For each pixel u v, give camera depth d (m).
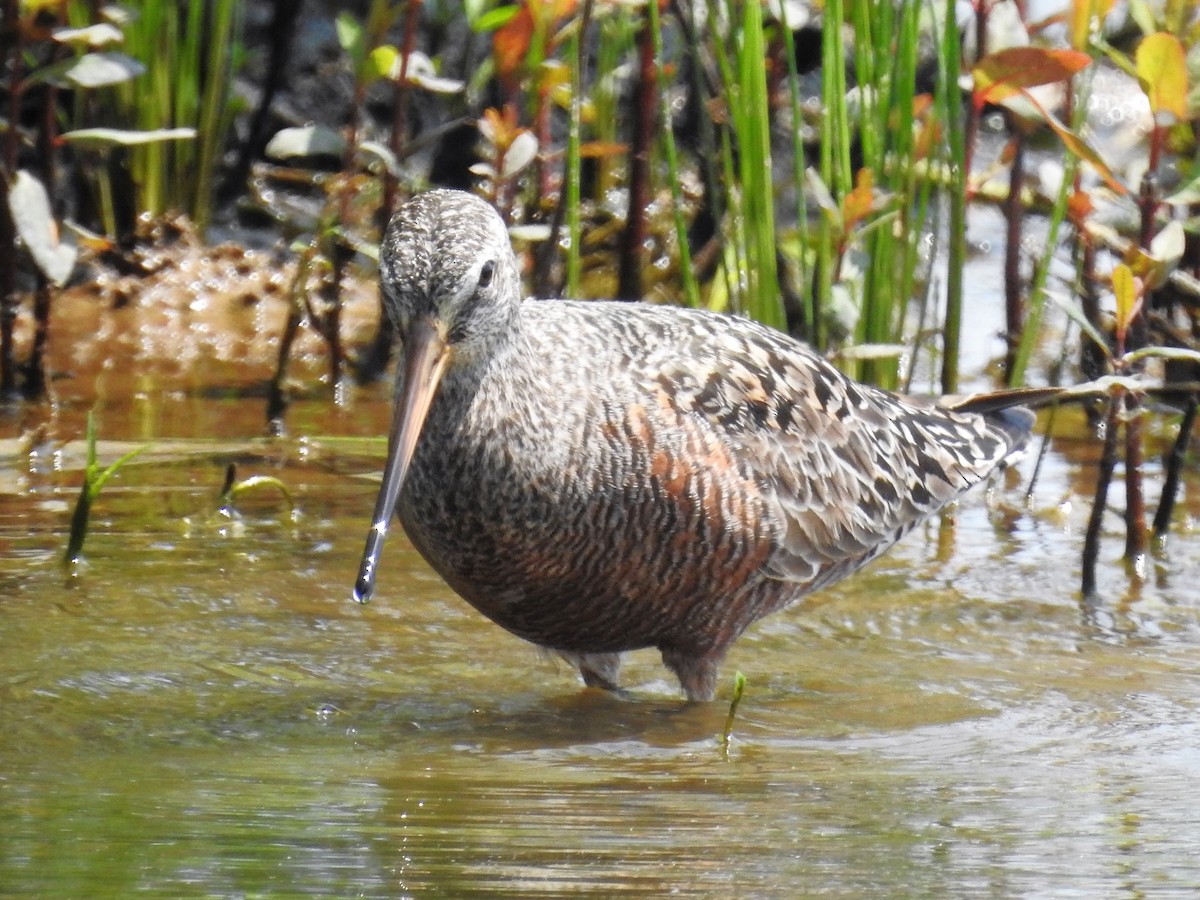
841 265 13.67
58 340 16.58
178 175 18.00
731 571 10.32
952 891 7.05
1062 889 7.08
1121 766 8.81
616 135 18.20
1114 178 12.48
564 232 16.16
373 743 9.09
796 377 11.01
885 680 10.45
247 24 19.47
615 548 9.88
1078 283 15.08
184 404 15.21
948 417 12.17
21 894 6.82
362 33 15.23
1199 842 7.66
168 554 11.98
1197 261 15.08
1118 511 13.70
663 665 10.98
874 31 14.44
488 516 9.66
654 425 9.93
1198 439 15.13
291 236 17.59
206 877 7.04
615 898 6.93
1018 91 12.64
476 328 9.35
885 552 12.12
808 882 7.14
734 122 13.77
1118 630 11.37
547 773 8.64
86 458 13.72
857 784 8.50
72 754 8.71
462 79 18.94
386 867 7.20
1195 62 12.41
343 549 12.32
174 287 17.59
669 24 18.72
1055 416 15.33
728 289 14.43
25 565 11.60
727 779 8.57
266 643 10.61
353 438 14.31
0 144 15.35
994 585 12.23
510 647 10.92
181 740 9.00
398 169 14.78
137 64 13.34
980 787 8.45
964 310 18.12
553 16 14.51
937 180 14.88
